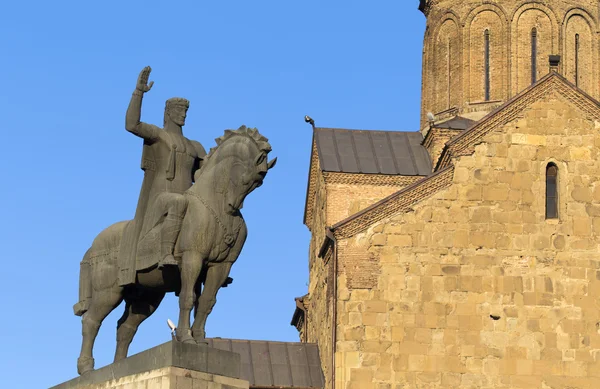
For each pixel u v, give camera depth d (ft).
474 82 276.21
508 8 276.41
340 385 212.84
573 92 225.35
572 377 215.92
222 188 126.11
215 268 126.31
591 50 277.03
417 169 256.93
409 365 214.48
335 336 215.10
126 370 125.39
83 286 135.54
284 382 234.38
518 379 215.31
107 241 133.80
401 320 216.13
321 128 268.62
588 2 278.05
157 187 129.70
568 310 218.38
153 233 127.13
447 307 217.36
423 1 290.76
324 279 238.48
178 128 132.57
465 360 215.51
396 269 218.18
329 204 252.42
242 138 127.44
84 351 133.59
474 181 221.87
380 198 253.85
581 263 220.23
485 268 219.00
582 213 222.28
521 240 220.43
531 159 223.51
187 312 123.54
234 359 124.06
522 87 273.75
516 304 217.97
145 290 133.28
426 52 288.30
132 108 128.36
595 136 224.74
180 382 119.55
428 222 220.23
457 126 260.01
